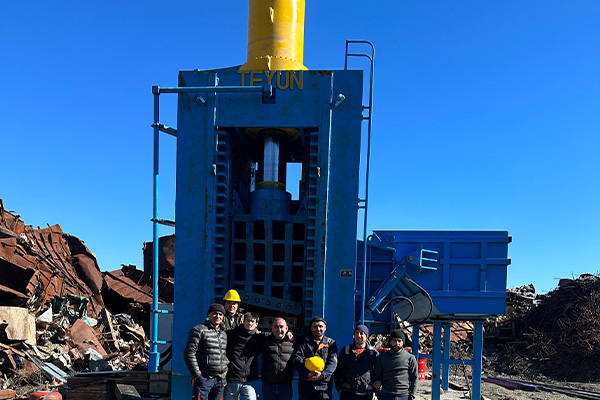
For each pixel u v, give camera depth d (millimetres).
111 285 23234
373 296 8836
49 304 17797
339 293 6613
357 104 6746
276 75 6848
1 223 19828
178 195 6867
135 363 17469
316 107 6766
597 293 24656
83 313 20000
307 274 6730
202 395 5660
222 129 7008
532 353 24156
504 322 27078
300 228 7363
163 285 23688
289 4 7355
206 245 6789
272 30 7254
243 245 7480
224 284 6980
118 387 8242
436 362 10867
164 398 8141
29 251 19156
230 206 7277
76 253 23844
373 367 5969
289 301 7051
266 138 7223
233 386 5855
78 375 8570
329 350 5867
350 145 6727
